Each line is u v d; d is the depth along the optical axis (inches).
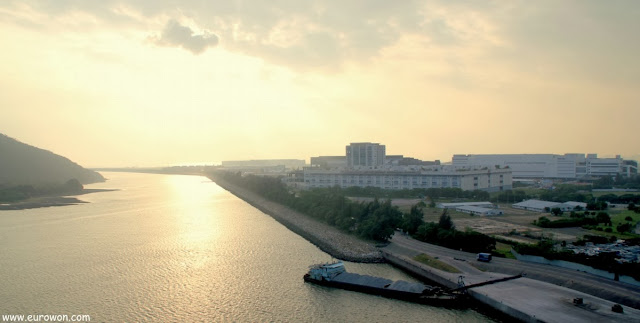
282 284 3924.7
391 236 5595.5
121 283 3951.8
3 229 6752.0
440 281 3769.7
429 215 7588.6
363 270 4434.1
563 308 2957.7
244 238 6008.9
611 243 4884.4
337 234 6067.9
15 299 3555.6
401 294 3521.2
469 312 3270.2
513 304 3043.8
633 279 3339.1
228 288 3811.5
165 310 3314.5
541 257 4131.4
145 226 6993.1
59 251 5177.2
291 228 6811.0
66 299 3550.7
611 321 2719.0
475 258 4426.7
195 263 4630.9
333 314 3235.7
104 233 6348.4
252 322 3095.5
